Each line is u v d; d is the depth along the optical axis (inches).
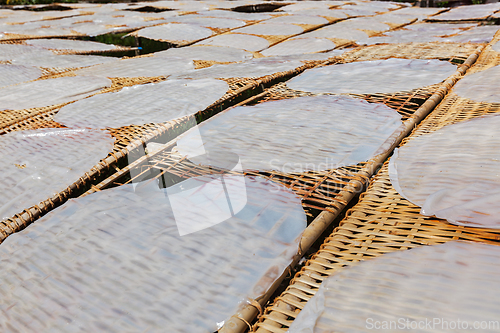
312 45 132.4
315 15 193.0
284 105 76.7
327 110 71.9
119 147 63.9
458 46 113.7
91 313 32.3
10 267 38.7
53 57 134.8
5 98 91.8
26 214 48.0
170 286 34.3
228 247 38.3
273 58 118.8
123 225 43.2
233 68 108.0
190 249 38.4
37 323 32.0
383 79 88.2
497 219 36.1
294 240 38.5
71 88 97.0
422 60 99.6
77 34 175.6
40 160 60.7
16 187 54.0
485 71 85.6
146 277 35.5
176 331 29.9
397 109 70.9
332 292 31.3
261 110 74.7
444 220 38.3
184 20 190.4
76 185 54.2
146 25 185.5
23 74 114.6
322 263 35.0
